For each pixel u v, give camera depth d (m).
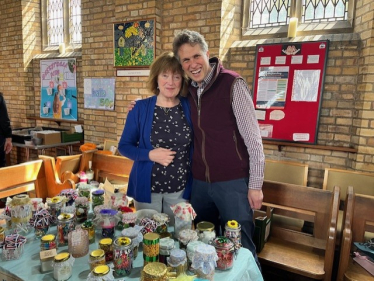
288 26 3.11
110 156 2.59
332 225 1.84
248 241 1.62
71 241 1.25
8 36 4.85
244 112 1.51
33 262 1.21
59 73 4.53
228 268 1.20
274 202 2.10
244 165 1.58
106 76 4.00
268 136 3.09
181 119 1.66
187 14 3.29
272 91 3.02
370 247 1.70
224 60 3.23
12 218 1.48
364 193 2.49
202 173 1.64
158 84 1.62
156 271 1.03
